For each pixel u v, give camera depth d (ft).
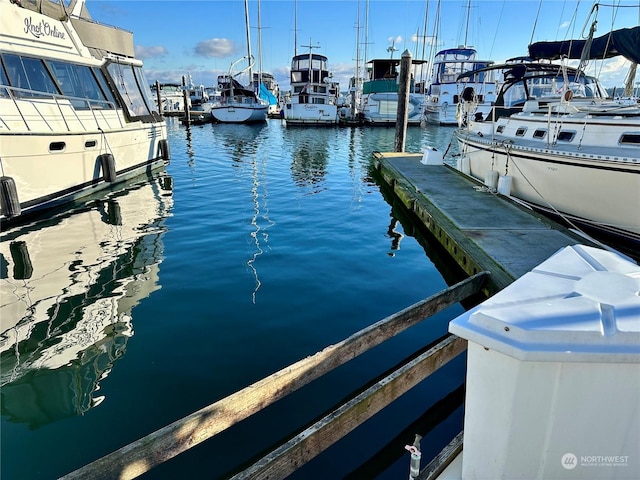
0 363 11.78
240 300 15.51
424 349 12.64
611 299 5.33
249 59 116.98
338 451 8.93
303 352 12.33
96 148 30.71
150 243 21.66
